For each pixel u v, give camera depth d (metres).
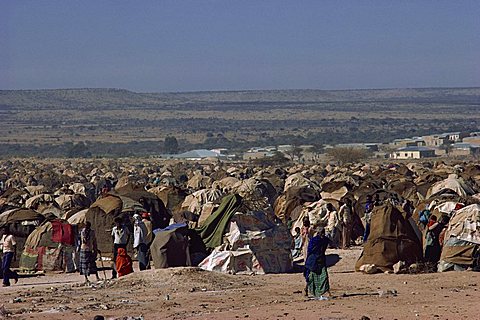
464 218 45.34
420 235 46.69
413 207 67.19
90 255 47.53
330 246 58.66
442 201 59.69
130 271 46.66
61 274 53.19
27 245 54.28
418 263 45.53
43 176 166.38
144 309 34.44
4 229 51.97
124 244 47.28
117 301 37.09
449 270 44.78
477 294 36.56
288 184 107.12
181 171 198.38
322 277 36.66
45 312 34.19
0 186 143.38
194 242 49.84
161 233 48.97
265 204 51.59
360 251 55.72
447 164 172.25
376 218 46.38
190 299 37.00
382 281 42.22
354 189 82.75
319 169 175.12
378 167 169.62
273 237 49.03
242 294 38.28
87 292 40.78
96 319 31.27
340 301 34.94
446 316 30.16
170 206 80.44
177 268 44.03
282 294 38.19
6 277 47.31
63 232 54.12
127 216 57.84
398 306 33.12
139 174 182.75
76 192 112.69
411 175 126.88
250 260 48.06
